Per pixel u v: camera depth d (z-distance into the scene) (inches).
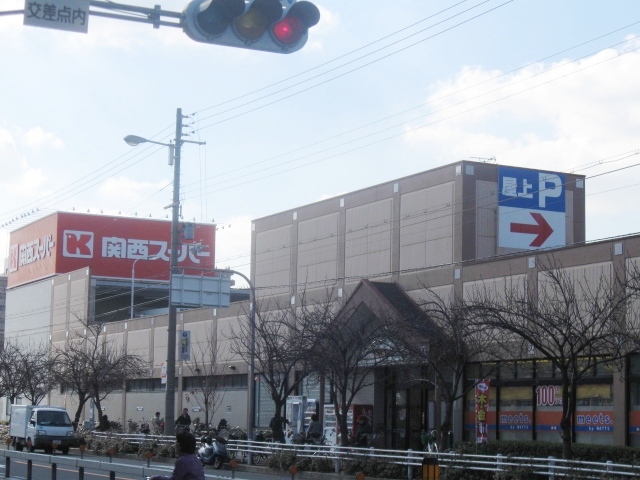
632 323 1061.1
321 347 1376.7
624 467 906.1
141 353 2431.1
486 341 1230.9
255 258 1998.0
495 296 1288.1
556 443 1135.6
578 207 1565.0
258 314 1663.4
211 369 1966.0
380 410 1541.6
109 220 3208.7
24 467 1235.9
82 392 2133.4
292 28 378.6
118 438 1702.8
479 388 1173.7
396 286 1552.7
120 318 3132.4
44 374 2471.7
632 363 1142.3
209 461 1371.8
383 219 1620.3
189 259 3316.9
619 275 1153.4
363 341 1352.1
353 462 1180.5
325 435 1545.3
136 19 378.9
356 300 1540.4
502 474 978.1
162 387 2322.8
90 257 3164.4
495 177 1487.5
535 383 1263.5
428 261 1503.4
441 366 1254.9
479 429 1167.0
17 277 3440.0
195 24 370.0
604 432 1165.7
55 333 3004.4
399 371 1385.3
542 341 1159.6
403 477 1111.0
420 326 1278.3
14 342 3275.1
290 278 1866.4
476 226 1456.7
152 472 652.7
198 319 2170.3
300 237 1849.2
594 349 1039.6
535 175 1525.6
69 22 375.9
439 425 1376.7
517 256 1325.0
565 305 1112.8
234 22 373.4
